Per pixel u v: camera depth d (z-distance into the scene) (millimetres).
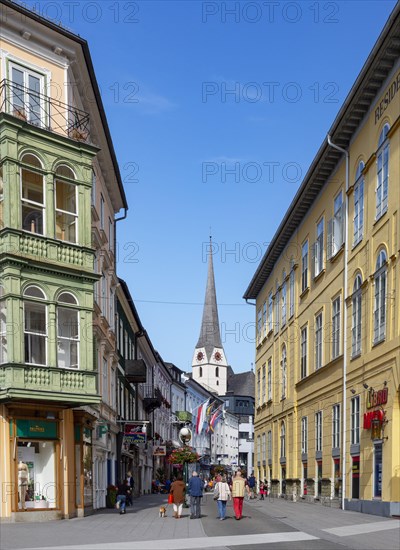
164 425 76688
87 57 25422
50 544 15391
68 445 23406
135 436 38031
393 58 22875
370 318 24969
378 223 24453
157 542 16016
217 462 112812
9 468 21047
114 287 36875
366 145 26156
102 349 31297
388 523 19781
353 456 26469
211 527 20219
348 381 27453
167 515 25938
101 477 31391
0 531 18125
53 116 24141
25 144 22047
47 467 22438
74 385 22234
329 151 29531
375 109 25078
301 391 37000
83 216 23641
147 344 56688
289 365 40469
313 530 18469
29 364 21062
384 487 22656
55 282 22297
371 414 23688
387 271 23250
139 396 51375
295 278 39375
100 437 30297
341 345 28734
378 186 24719
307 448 35031
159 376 73188
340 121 27203
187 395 98250
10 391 20391
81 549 14445
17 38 23406
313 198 34969
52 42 24219
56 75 24531
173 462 35812
